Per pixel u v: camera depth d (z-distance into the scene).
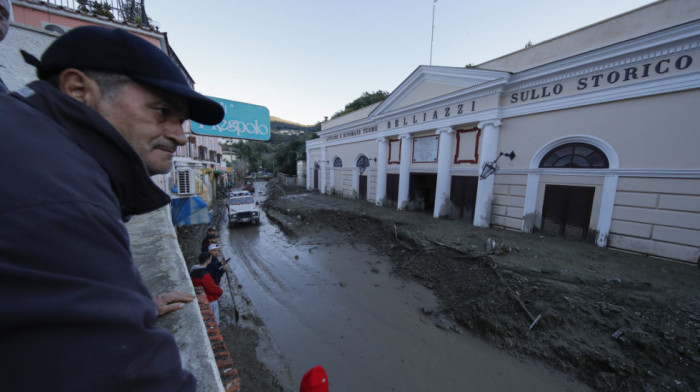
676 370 3.78
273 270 8.67
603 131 7.55
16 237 0.46
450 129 11.43
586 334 4.57
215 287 4.79
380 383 4.38
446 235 9.39
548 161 8.88
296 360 4.84
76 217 0.53
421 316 5.95
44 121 0.64
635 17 6.96
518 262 6.82
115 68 0.80
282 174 41.41
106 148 0.78
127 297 0.59
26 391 0.46
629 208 7.24
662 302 4.87
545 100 8.59
